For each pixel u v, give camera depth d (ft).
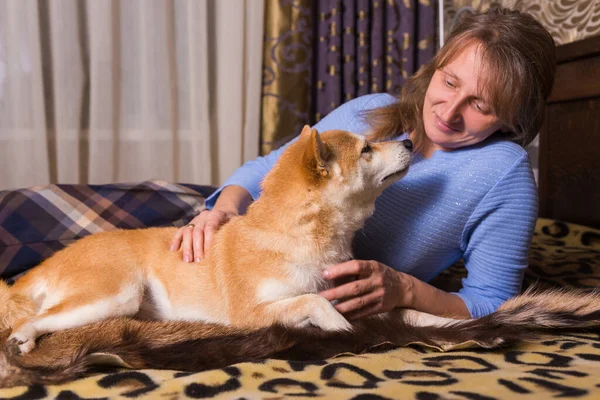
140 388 4.12
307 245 5.80
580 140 10.69
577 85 10.61
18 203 8.20
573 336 5.69
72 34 11.91
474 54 5.75
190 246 6.54
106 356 4.66
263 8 12.84
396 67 13.23
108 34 12.01
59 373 4.41
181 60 13.00
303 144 6.27
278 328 5.18
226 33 12.87
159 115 12.70
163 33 12.46
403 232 6.44
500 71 5.65
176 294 6.40
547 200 11.75
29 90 11.85
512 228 6.08
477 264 6.37
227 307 6.08
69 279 6.07
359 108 7.47
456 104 5.86
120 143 12.70
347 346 5.05
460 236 6.33
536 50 5.94
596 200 10.34
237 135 13.14
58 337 5.11
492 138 6.43
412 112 6.82
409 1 12.99
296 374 4.40
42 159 11.96
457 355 5.00
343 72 13.23
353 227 6.10
